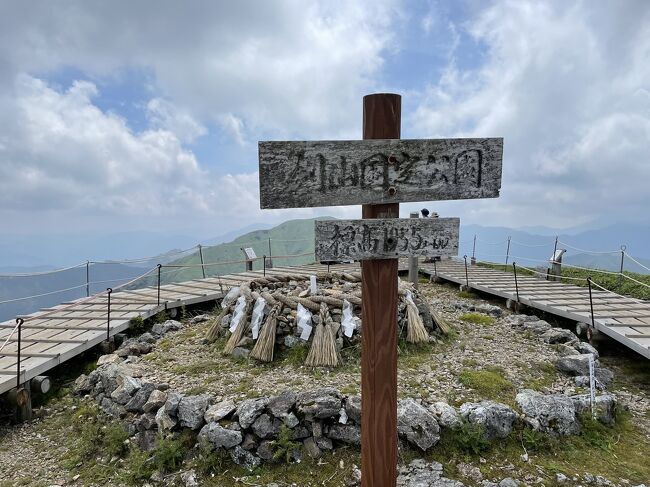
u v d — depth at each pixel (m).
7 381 6.29
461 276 13.84
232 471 4.55
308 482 4.34
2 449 5.70
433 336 7.43
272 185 2.55
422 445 4.49
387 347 2.95
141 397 5.57
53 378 7.54
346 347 6.52
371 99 2.80
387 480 3.05
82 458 5.25
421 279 15.34
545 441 4.65
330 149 2.62
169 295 11.38
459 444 4.55
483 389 5.52
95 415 6.02
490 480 4.17
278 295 7.11
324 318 6.62
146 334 8.59
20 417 6.28
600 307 8.95
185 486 4.45
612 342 7.88
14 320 9.60
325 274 8.66
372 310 2.91
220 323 7.73
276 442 4.61
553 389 5.72
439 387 5.62
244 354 6.68
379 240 2.80
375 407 2.98
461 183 2.86
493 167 2.92
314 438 4.70
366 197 2.71
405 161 2.75
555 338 7.59
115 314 9.65
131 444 5.20
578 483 4.13
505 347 7.27
